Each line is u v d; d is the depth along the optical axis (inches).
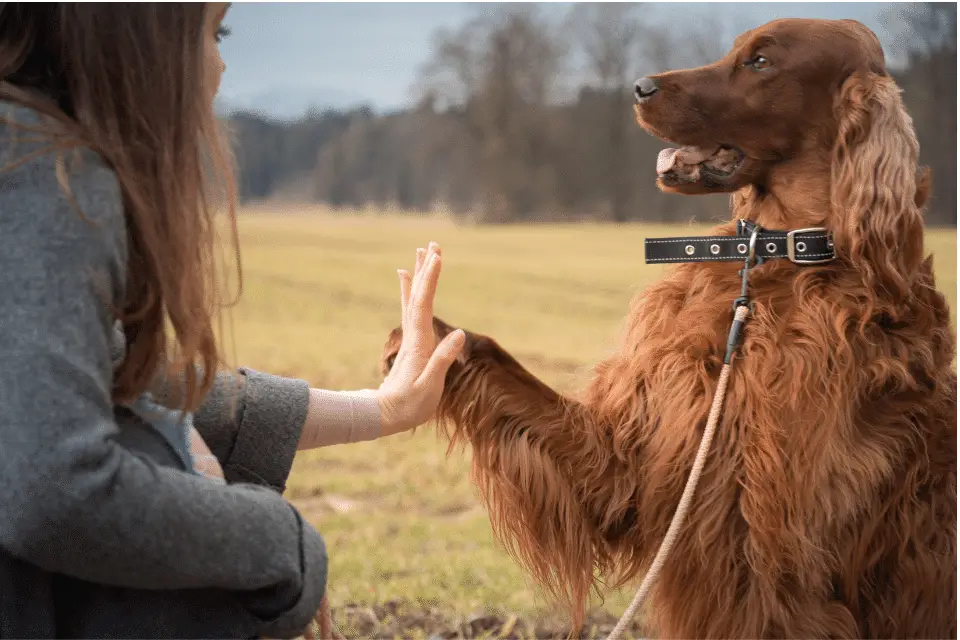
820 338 86.7
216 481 53.7
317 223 1085.8
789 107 96.3
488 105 1152.2
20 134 45.9
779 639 85.8
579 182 1142.3
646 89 100.6
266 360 347.9
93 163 46.7
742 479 87.0
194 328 50.7
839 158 93.4
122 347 53.1
